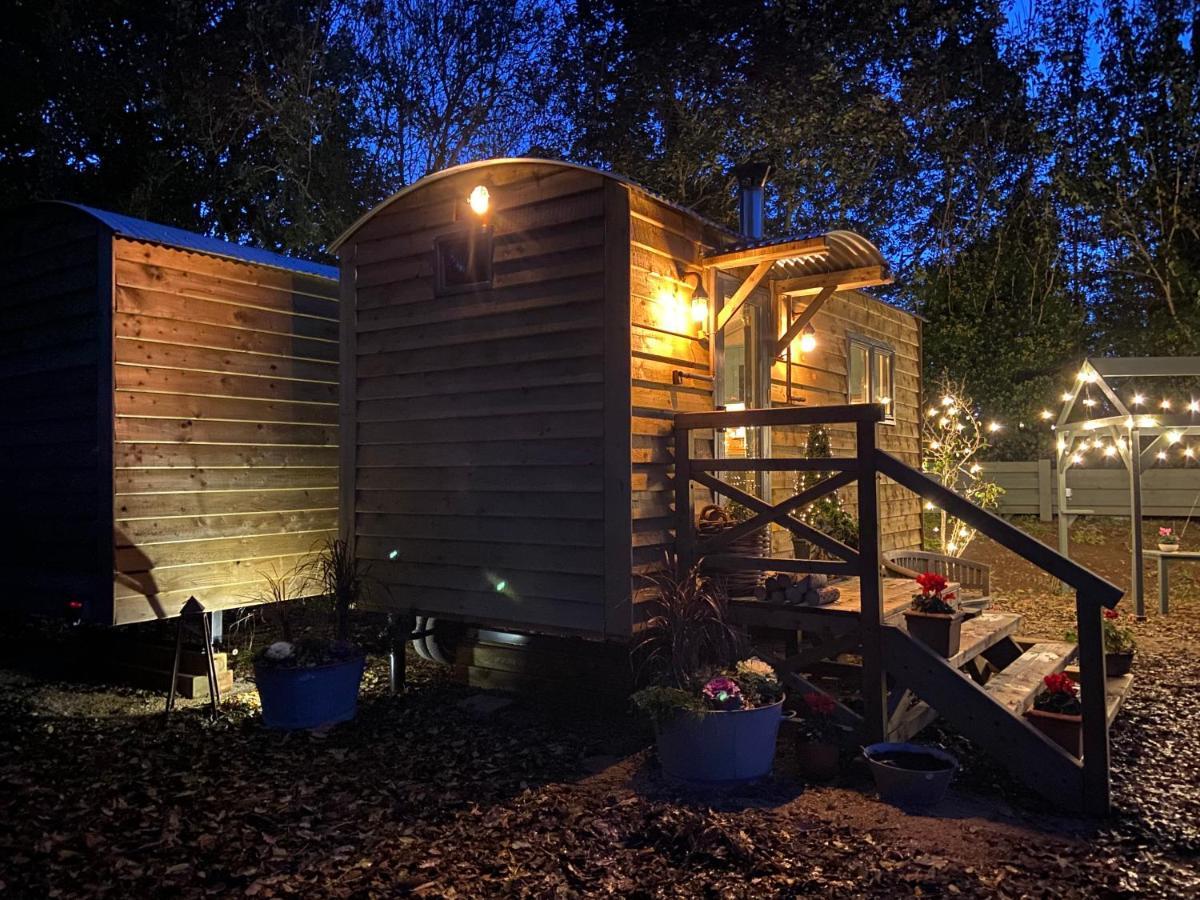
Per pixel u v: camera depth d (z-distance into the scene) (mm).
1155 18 15523
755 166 8242
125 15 13891
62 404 6754
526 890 3605
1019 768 4762
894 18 15758
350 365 7074
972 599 7148
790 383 8109
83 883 3607
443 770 5086
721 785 4777
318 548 8000
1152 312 17000
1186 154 15836
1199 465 15375
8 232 7203
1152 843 4176
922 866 3834
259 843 4023
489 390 6285
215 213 14844
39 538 6895
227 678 6805
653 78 16594
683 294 6293
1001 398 16438
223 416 7238
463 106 15805
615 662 6297
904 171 16781
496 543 6230
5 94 13367
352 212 15148
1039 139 16109
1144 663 7789
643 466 5789
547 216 6020
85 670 7281
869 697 5254
